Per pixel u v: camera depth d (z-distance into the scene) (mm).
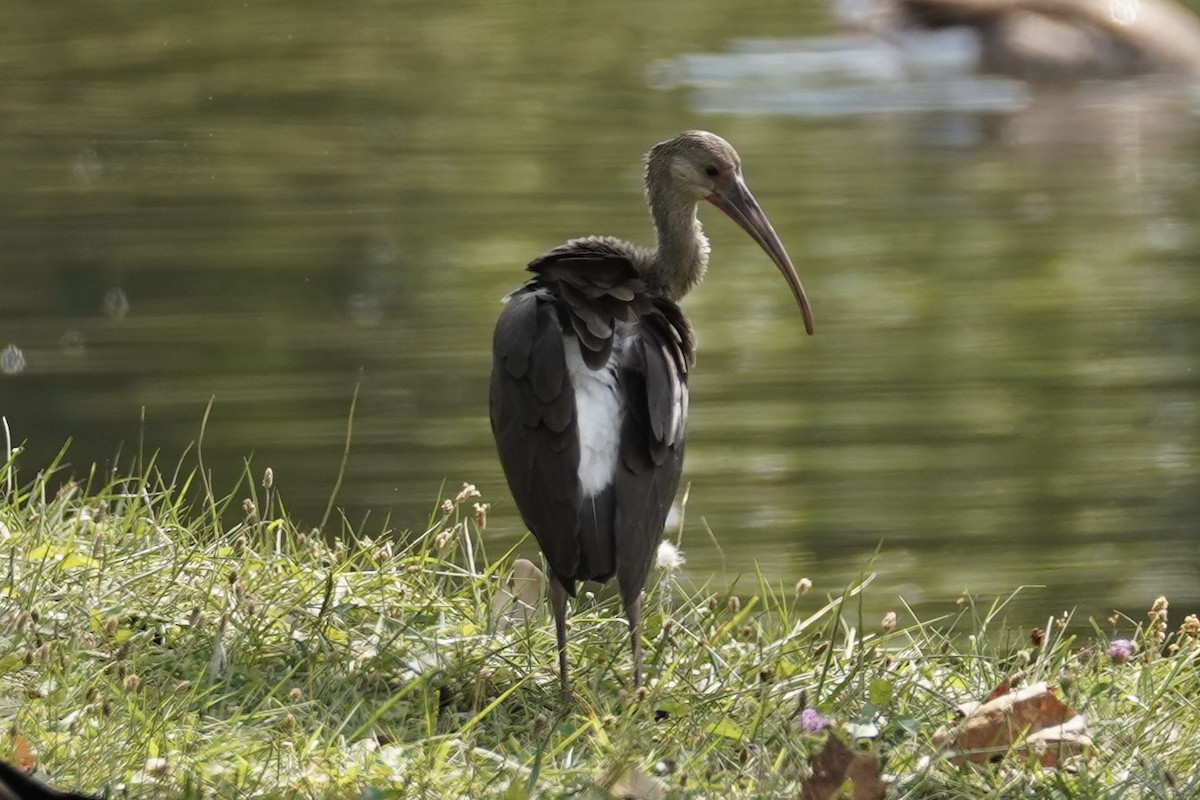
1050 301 18078
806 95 25406
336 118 23641
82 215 19938
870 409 15742
